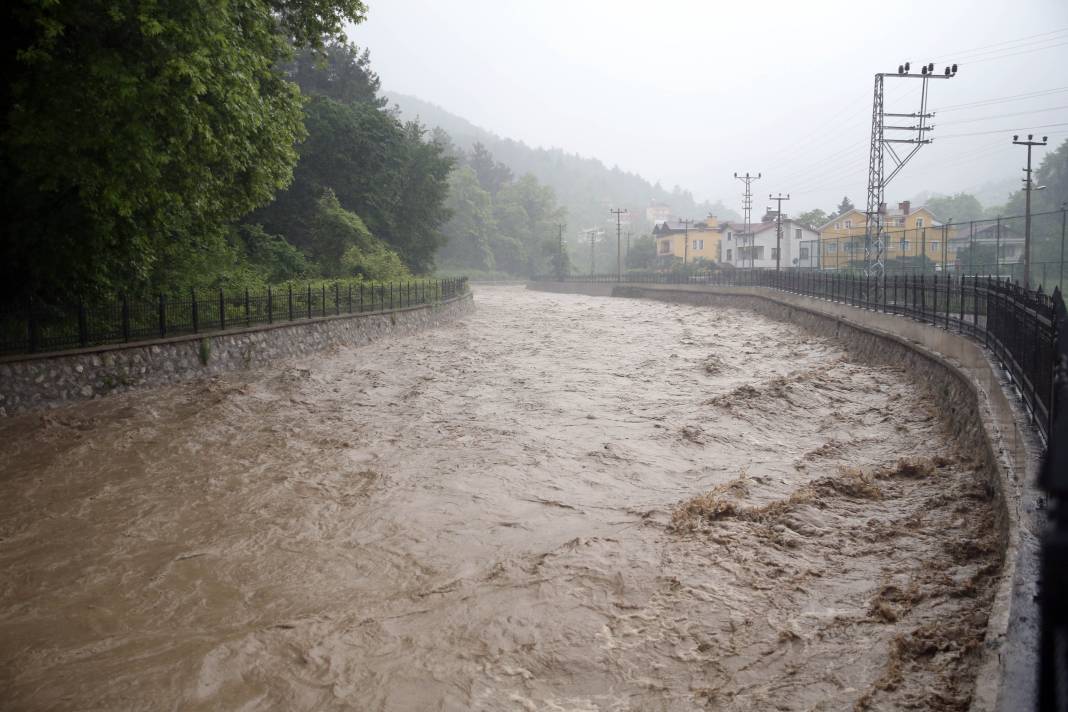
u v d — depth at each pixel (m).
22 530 9.34
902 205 78.25
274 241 37.59
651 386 19.95
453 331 36.69
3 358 14.28
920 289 22.00
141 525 9.55
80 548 8.79
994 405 11.95
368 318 30.50
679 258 95.06
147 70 14.50
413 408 17.08
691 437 14.08
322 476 11.73
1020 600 5.27
